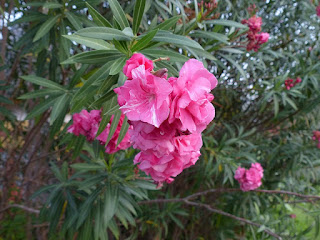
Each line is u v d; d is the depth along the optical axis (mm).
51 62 2154
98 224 2164
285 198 4172
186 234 4246
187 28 1861
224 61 3363
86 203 2137
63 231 2395
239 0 3131
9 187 3002
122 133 1298
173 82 874
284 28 3521
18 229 3229
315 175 3982
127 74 941
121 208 2318
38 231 3197
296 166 3676
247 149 3418
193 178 4102
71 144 1965
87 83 1236
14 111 3090
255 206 3572
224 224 4098
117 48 1148
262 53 3254
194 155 1118
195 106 864
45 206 2373
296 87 3053
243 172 2914
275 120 3801
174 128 899
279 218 3672
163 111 823
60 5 1800
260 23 2391
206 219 4379
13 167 2783
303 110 3387
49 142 3061
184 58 1240
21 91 3262
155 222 3398
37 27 1996
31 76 1834
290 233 3404
